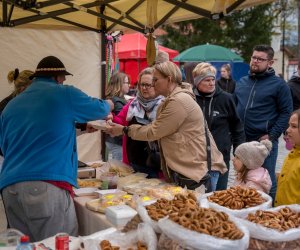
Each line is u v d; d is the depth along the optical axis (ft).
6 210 9.16
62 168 8.96
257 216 6.88
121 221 8.07
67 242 6.92
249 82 14.33
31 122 8.89
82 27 16.31
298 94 15.29
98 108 9.19
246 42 64.13
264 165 13.42
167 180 10.62
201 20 61.72
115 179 10.93
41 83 9.30
